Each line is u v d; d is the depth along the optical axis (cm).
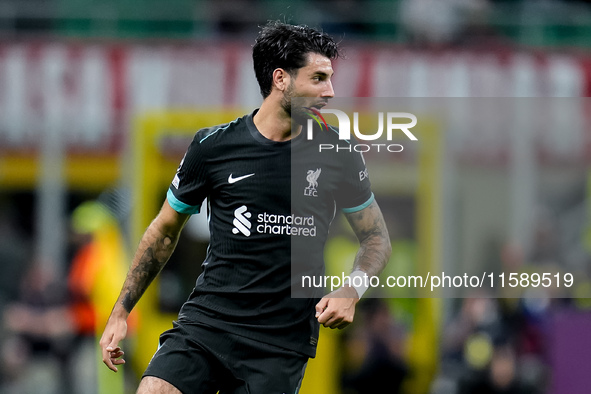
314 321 1389
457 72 2950
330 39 1385
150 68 3055
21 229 3512
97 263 2881
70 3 3309
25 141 3128
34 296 3006
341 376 2730
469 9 3347
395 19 3341
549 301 2634
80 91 3078
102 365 2819
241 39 3253
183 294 2733
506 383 2622
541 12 3406
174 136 2797
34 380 2994
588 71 2900
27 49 3091
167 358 1375
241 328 1365
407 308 2741
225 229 1373
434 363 2698
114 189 3114
